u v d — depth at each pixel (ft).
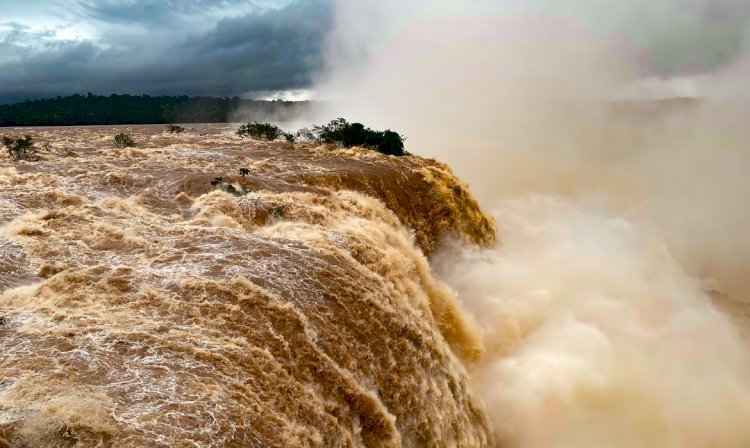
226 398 28.76
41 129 234.99
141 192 71.00
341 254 51.90
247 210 63.31
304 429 30.78
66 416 23.82
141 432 24.31
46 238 49.08
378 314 45.80
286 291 42.65
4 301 36.63
